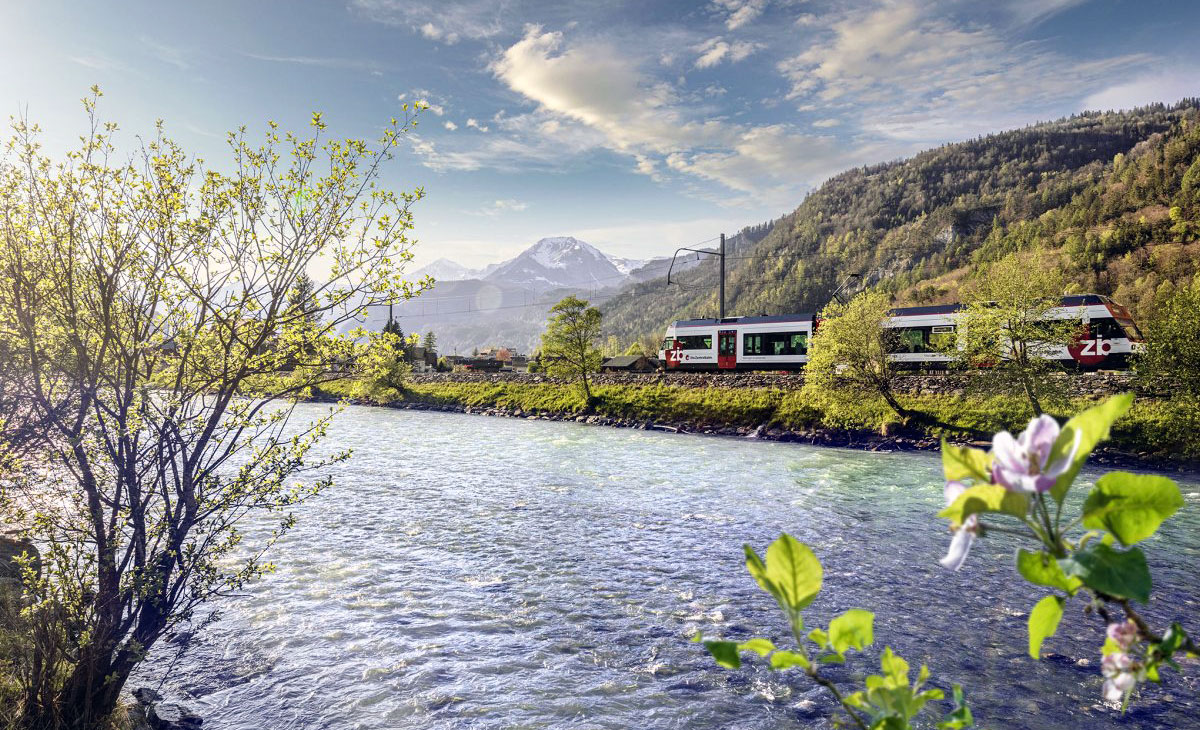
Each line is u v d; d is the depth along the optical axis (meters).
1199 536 17.67
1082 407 32.53
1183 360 30.02
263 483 7.99
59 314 6.91
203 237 7.39
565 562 15.73
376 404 68.62
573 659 10.91
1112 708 9.39
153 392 7.35
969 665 10.66
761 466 29.95
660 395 51.53
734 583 14.37
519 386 64.44
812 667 1.55
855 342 37.62
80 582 7.17
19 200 6.80
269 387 8.05
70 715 7.06
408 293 7.79
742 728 9.02
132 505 7.27
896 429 37.47
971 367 34.50
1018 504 1.15
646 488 24.58
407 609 12.80
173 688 9.78
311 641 11.37
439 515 20.03
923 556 16.09
